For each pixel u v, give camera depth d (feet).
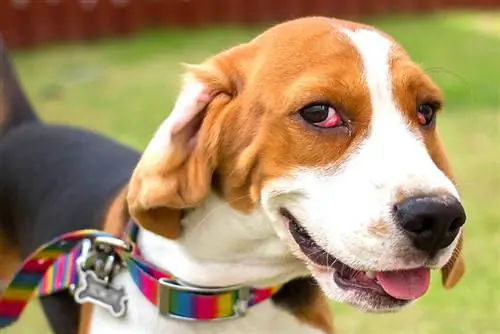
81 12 49.44
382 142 9.58
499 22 52.37
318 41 10.15
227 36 48.83
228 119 10.28
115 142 15.42
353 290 9.80
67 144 15.26
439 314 18.15
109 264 11.57
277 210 10.09
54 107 33.47
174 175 10.31
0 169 15.62
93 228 13.02
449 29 49.73
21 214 15.02
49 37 48.88
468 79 37.09
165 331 11.24
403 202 9.04
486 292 18.97
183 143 10.30
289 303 11.63
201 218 10.78
